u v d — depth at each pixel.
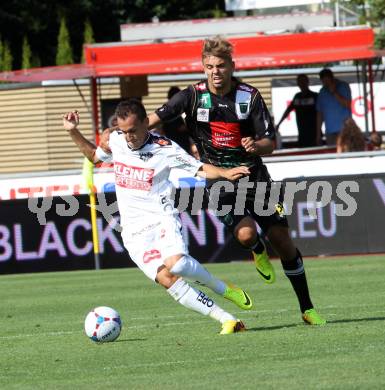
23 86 101.62
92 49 67.06
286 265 30.75
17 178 59.31
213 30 69.94
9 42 144.88
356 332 28.19
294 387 20.52
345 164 57.75
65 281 52.47
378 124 93.19
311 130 70.75
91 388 21.62
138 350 27.17
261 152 29.42
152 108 97.25
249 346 26.52
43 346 29.34
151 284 49.19
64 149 101.94
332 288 42.66
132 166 28.97
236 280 48.31
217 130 30.38
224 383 21.39
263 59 65.69
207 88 30.25
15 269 58.62
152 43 67.81
